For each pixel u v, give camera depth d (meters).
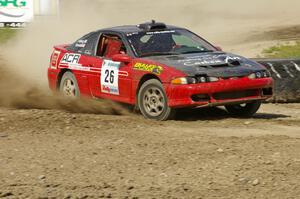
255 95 22.70
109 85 24.09
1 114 22.61
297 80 27.31
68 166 16.08
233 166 15.81
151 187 14.52
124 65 23.48
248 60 23.55
